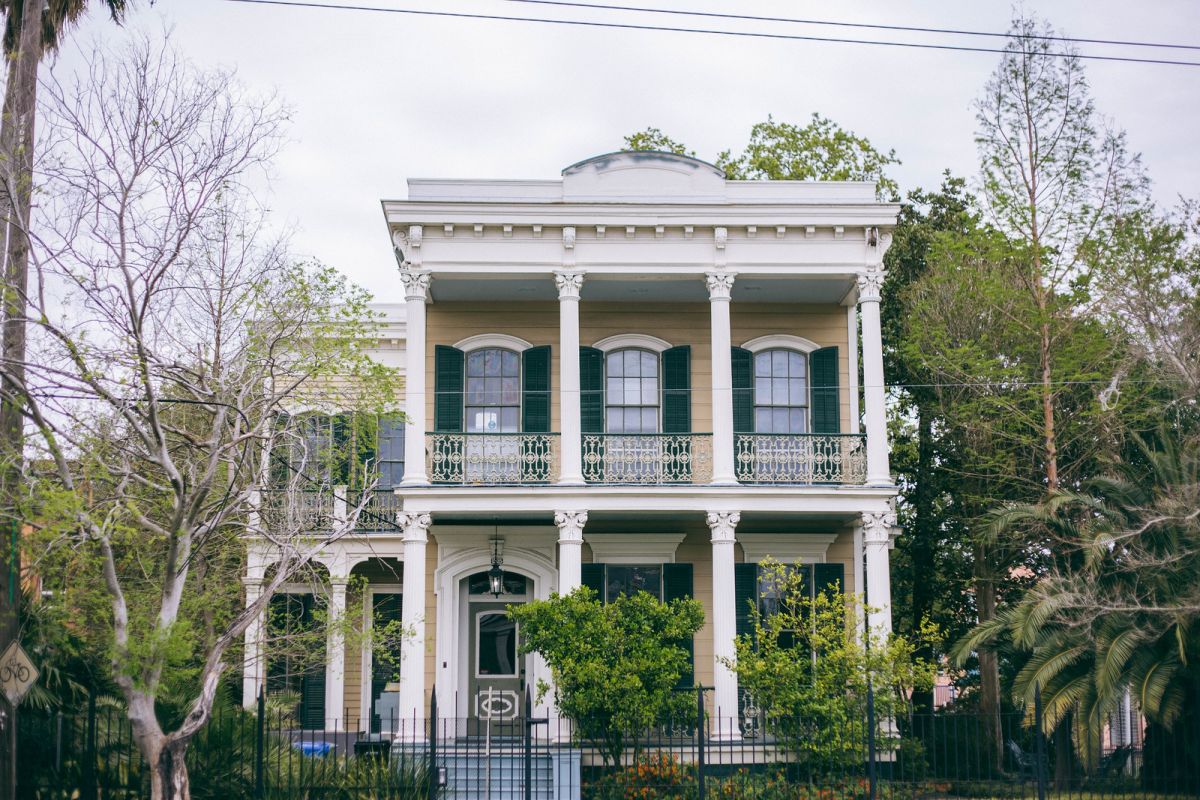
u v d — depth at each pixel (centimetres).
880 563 2086
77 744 1578
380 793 1675
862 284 2153
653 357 2338
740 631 2197
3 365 1335
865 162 3234
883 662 1853
